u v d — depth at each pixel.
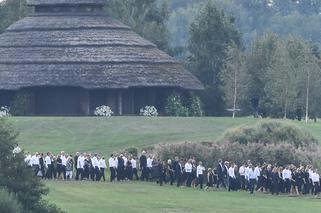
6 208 162.38
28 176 178.62
